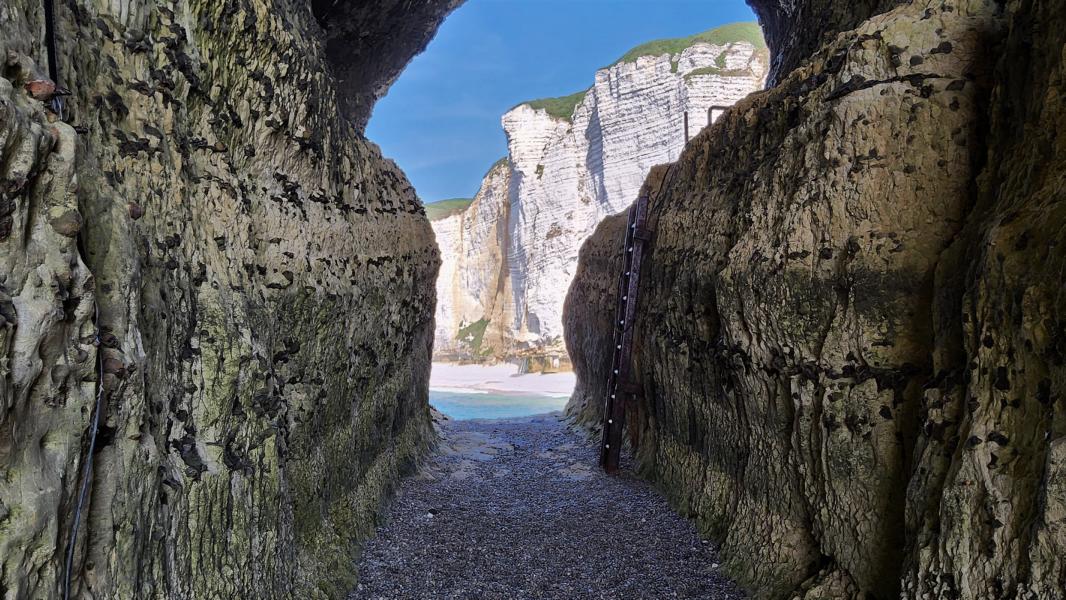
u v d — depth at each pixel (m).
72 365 2.15
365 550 6.04
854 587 4.27
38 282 1.99
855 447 4.16
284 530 4.31
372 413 7.06
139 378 2.62
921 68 4.01
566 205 38.72
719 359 6.07
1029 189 3.11
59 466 2.07
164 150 3.24
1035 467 2.76
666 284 8.07
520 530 6.90
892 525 3.96
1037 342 2.79
